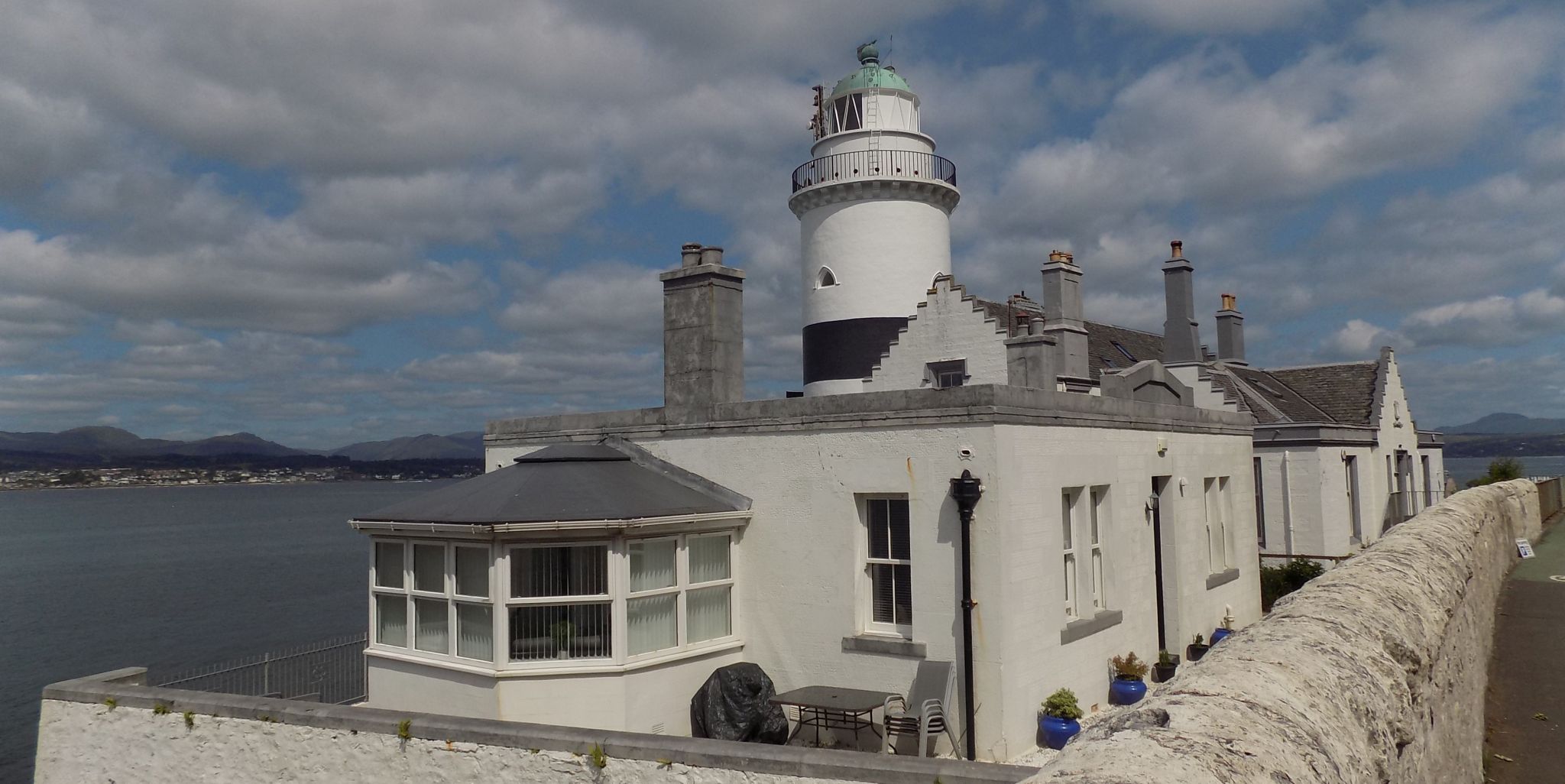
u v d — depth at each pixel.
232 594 65.38
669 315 16.94
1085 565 15.91
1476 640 9.39
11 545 114.75
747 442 15.70
